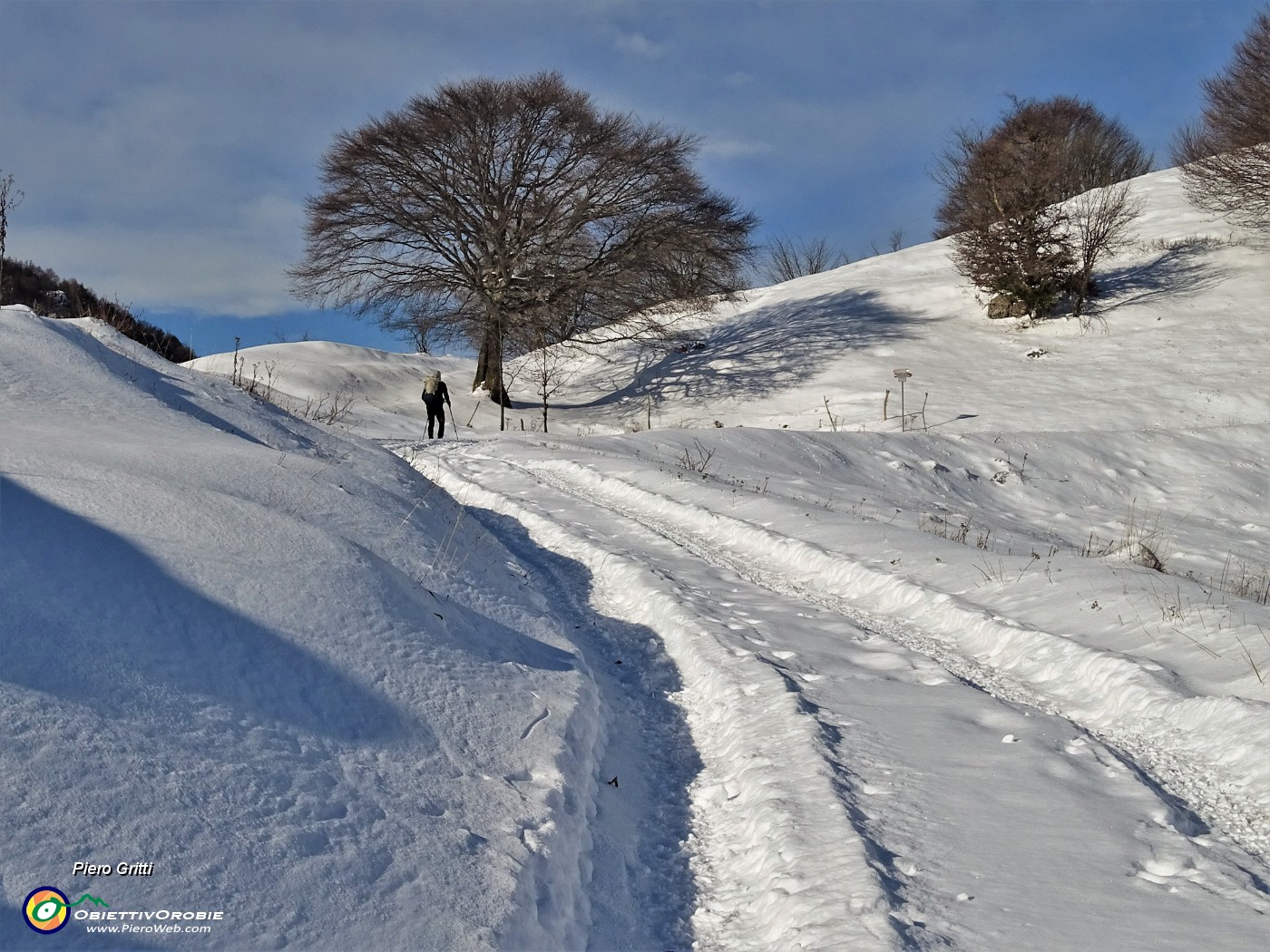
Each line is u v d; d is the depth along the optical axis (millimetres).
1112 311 33500
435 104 33031
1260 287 32969
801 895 3762
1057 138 41219
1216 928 3484
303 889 2895
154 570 4062
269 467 6762
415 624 5008
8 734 2793
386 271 33906
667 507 13227
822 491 16422
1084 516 18578
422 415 32188
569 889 3748
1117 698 6082
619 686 6668
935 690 6355
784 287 43844
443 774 3949
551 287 33125
